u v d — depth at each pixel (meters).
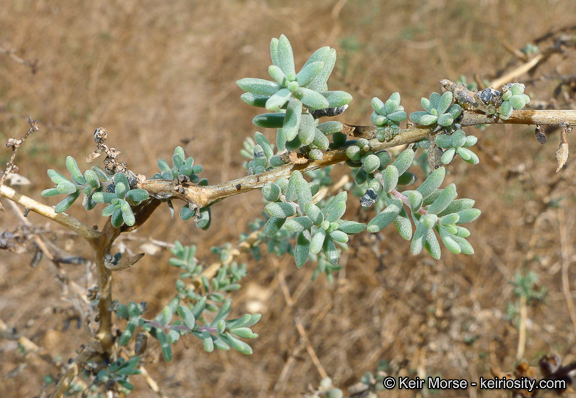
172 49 6.82
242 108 6.29
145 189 1.21
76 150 5.74
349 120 5.96
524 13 6.73
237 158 6.03
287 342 4.54
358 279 4.64
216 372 4.53
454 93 1.08
